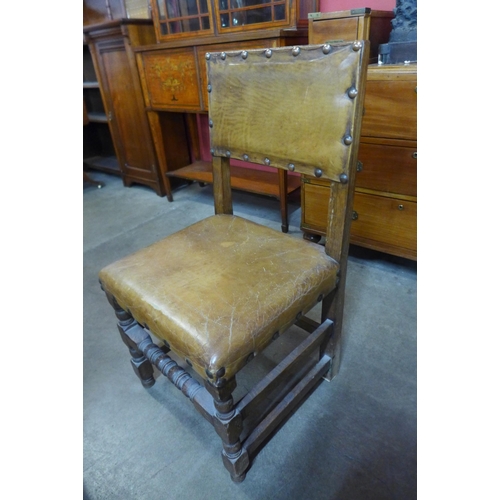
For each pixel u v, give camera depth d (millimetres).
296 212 1954
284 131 720
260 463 806
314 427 869
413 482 751
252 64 725
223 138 846
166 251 788
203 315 607
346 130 630
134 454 849
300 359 785
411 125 1056
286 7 1362
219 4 1505
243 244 797
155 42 1962
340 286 798
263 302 629
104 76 2164
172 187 2451
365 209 1282
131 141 2301
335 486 756
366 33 1115
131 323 868
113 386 1025
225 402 619
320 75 633
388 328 1137
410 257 1258
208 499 753
